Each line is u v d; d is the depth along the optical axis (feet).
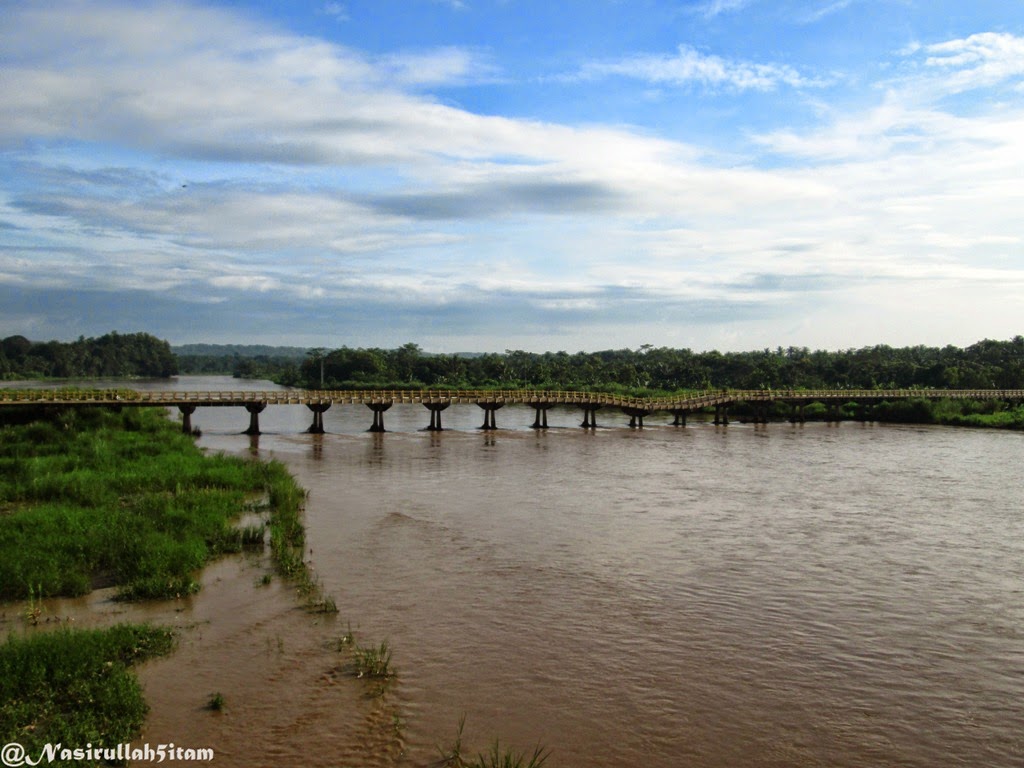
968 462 172.96
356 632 63.10
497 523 103.19
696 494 127.54
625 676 56.13
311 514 107.34
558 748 46.52
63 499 103.35
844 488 134.82
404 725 48.52
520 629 64.59
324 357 590.14
